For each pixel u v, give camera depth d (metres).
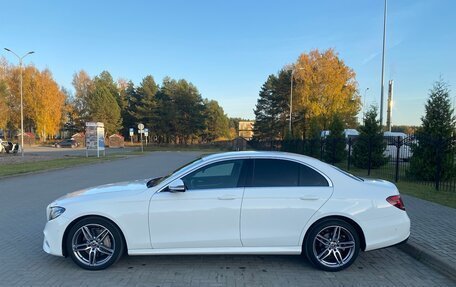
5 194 10.89
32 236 6.34
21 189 11.95
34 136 71.25
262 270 4.73
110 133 77.44
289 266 4.88
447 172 12.82
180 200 4.60
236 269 4.76
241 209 4.58
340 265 4.67
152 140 83.81
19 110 66.75
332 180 4.76
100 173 17.55
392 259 5.21
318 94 43.09
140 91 80.00
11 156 31.47
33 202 9.58
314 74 43.00
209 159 4.89
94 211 4.59
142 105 78.06
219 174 4.81
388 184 5.10
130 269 4.73
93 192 4.93
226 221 4.59
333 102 42.78
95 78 88.25
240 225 4.60
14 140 69.50
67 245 4.68
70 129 84.69
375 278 4.50
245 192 4.63
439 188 11.26
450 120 13.02
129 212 4.59
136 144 76.69
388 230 4.68
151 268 4.77
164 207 4.59
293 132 45.50
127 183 5.44
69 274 4.57
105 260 4.67
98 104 76.25
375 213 4.66
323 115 41.91
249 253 4.62
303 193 4.64
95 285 4.23
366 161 18.30
